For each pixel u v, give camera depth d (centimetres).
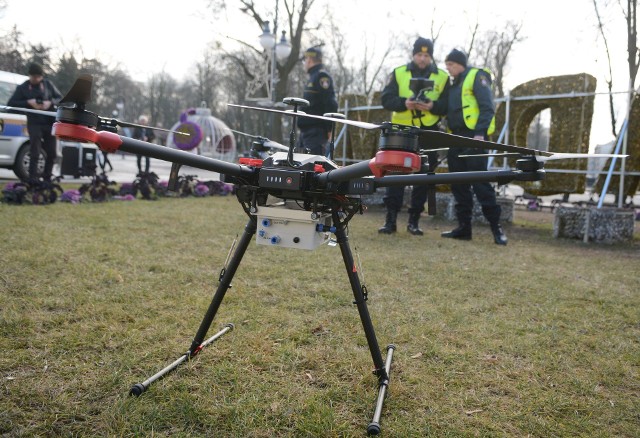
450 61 650
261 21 2711
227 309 337
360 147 1152
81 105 157
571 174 917
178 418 204
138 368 244
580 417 221
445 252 583
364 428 204
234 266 227
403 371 257
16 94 872
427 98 607
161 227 645
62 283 369
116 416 201
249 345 279
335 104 684
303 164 198
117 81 6153
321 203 201
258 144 280
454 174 176
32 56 4656
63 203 820
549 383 252
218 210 852
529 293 420
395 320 333
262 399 221
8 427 191
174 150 172
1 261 416
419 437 199
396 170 152
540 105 959
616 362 279
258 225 211
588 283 463
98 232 579
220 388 228
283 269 452
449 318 342
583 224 745
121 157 3725
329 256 516
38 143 887
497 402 231
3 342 263
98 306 326
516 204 1417
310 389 232
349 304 364
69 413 202
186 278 407
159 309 331
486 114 632
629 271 528
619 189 934
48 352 256
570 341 311
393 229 714
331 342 291
